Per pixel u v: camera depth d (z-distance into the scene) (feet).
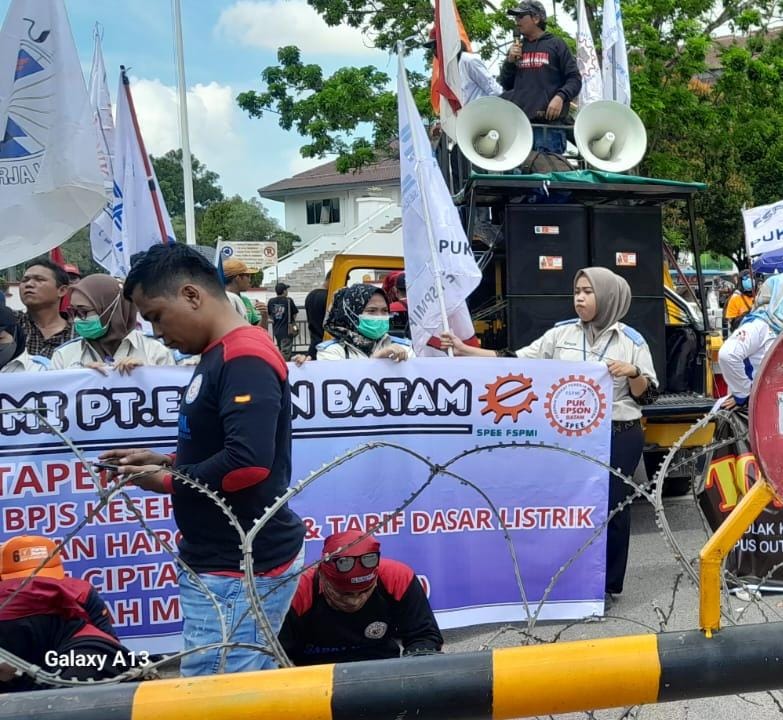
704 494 14.76
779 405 4.83
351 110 54.34
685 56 48.96
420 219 15.84
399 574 10.10
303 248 118.52
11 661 5.26
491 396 13.64
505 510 13.78
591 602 14.02
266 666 7.91
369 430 13.30
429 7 52.29
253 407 7.32
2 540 12.20
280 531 7.94
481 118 21.12
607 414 13.99
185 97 46.85
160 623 12.64
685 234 52.31
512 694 4.71
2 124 13.50
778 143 64.23
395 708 4.65
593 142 22.40
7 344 14.44
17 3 13.46
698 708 11.23
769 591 14.70
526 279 21.01
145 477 7.66
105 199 13.92
